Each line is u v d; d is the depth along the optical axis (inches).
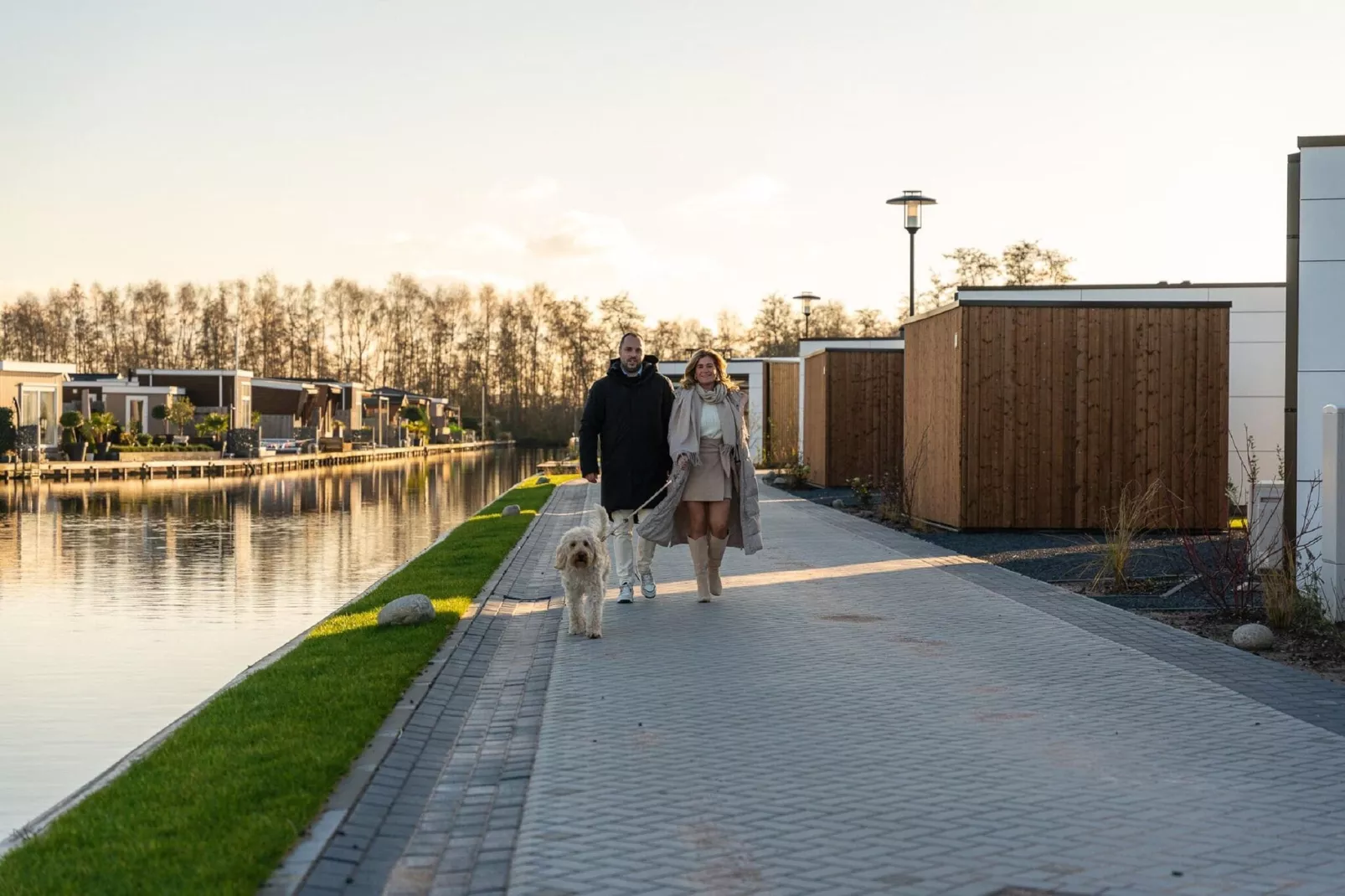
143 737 300.8
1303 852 165.8
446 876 161.3
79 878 153.3
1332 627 328.5
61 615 492.1
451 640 326.3
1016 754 213.9
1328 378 375.6
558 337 3914.9
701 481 379.2
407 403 3521.2
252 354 3973.9
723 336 3260.3
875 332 3132.4
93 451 1825.8
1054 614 363.6
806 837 171.3
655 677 277.9
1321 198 375.2
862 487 814.5
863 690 263.7
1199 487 609.9
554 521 742.5
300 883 154.9
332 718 236.7
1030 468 614.2
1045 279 2089.1
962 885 153.5
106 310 3934.5
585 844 169.2
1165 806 185.6
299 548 775.7
